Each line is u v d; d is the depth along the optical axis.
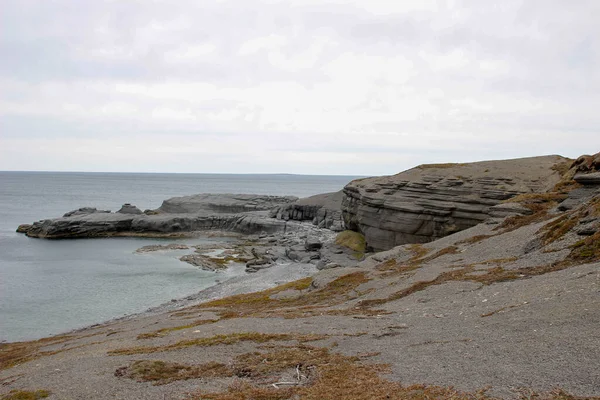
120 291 62.97
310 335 22.53
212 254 91.62
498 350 16.44
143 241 111.25
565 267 29.02
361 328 23.50
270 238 108.44
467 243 47.09
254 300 42.94
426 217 74.81
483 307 24.03
